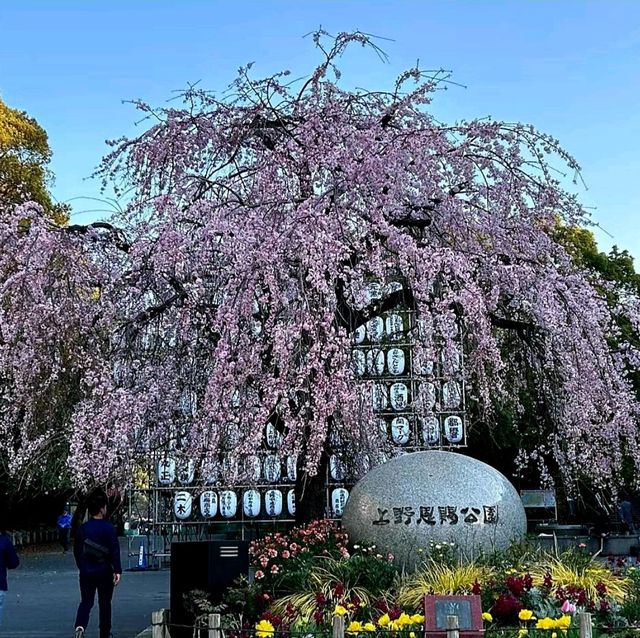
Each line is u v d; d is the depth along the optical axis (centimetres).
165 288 1136
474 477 888
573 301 1096
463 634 597
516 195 1183
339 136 1084
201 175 1186
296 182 1087
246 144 1198
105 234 1174
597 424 1134
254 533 1762
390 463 931
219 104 1175
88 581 896
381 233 1013
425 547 851
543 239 1182
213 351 1040
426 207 1139
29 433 1101
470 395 1262
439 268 984
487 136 1161
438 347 1041
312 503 1180
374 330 1210
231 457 989
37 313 1047
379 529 871
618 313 1209
